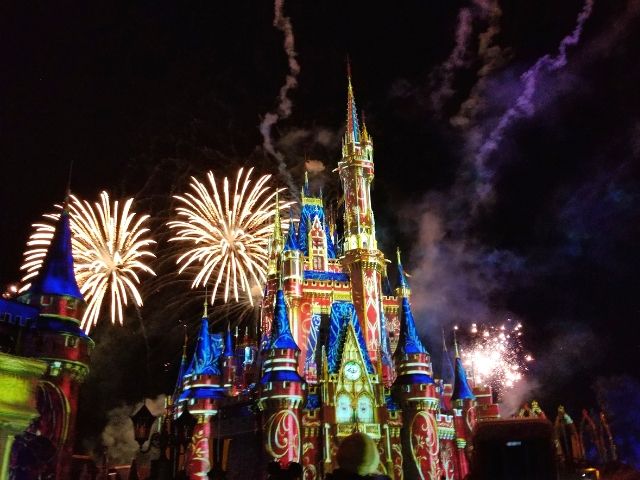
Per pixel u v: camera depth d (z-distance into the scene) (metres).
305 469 58.19
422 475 60.06
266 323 72.75
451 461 70.69
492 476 6.72
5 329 36.75
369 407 62.31
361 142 83.62
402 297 73.56
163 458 30.20
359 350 64.62
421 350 66.50
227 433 65.19
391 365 70.62
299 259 73.56
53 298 41.03
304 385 61.84
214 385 67.81
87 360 41.06
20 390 25.55
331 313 70.81
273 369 60.66
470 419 74.44
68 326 40.59
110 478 62.94
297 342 69.19
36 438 35.69
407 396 63.25
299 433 58.47
